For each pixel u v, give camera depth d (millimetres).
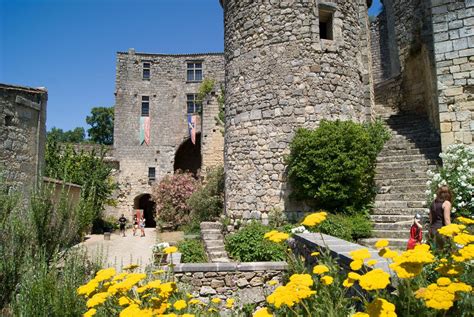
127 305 2582
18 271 4324
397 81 13820
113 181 23109
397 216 7160
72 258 4359
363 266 2971
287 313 2484
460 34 7180
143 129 25188
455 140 7035
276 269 5637
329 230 6711
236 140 9266
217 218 13375
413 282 2189
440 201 4734
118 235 17859
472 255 1895
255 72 9086
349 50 9188
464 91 7062
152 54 25953
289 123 8547
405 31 13281
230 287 5547
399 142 9891
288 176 8328
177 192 19266
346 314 2334
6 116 7738
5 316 3814
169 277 4332
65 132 47562
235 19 9727
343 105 8828
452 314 1982
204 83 20531
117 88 25422
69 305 3375
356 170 7438
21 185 8039
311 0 8906
